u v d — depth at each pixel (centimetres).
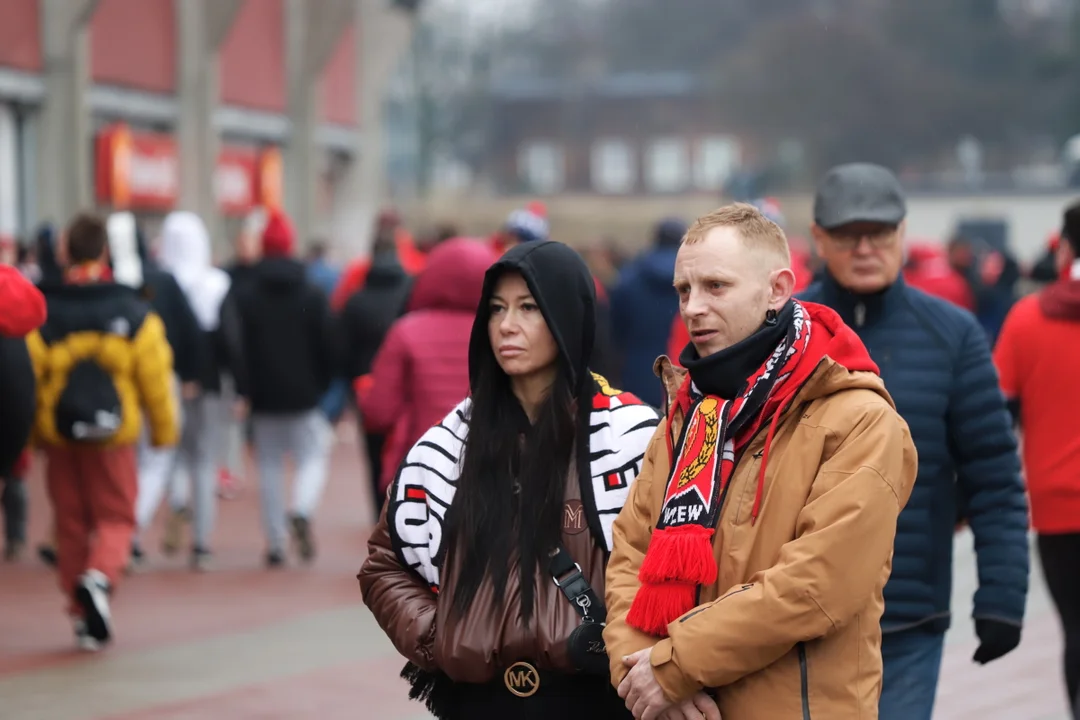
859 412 669
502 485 740
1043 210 10044
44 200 3778
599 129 18575
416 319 1563
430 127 16400
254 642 1639
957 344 965
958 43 17000
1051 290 1161
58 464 1585
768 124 16675
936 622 940
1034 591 1917
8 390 1330
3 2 3600
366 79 5866
